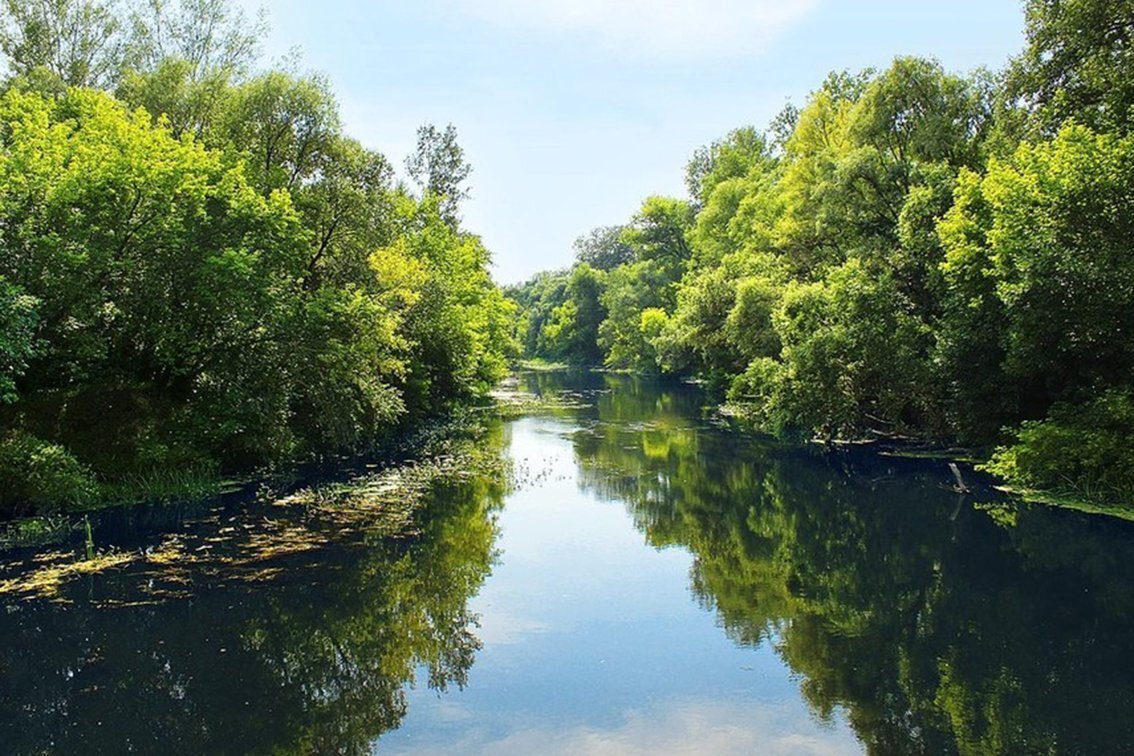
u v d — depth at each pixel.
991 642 9.56
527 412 40.28
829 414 25.83
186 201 19.31
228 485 19.16
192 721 7.62
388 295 28.30
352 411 23.20
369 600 11.34
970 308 20.69
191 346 19.44
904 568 12.85
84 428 18.05
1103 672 8.59
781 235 35.44
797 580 12.38
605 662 9.09
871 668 8.82
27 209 17.11
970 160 27.14
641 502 18.53
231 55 30.48
